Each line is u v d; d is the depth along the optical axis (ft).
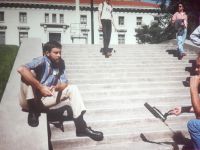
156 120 17.38
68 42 152.66
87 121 16.48
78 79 22.21
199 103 10.02
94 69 24.62
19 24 149.89
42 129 12.35
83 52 29.73
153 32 128.36
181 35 29.60
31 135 11.91
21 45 24.06
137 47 34.22
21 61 20.08
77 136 14.83
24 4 148.87
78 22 110.93
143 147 14.46
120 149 14.21
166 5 77.20
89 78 23.40
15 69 18.62
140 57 29.17
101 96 20.36
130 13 158.81
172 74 25.64
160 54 31.01
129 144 14.90
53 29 151.64
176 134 15.87
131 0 162.91
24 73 12.46
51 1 150.61
